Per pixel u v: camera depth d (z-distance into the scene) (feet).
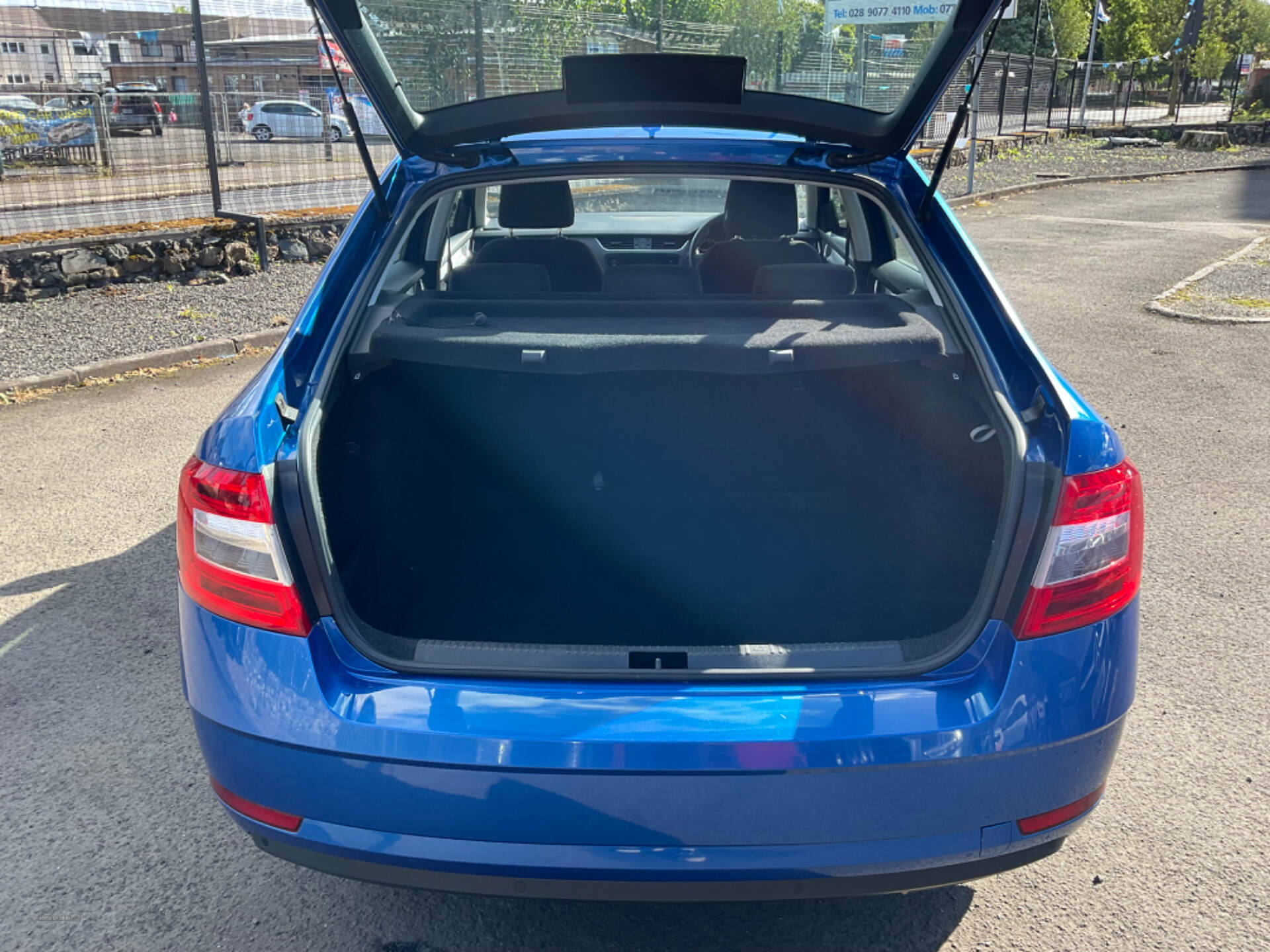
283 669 5.57
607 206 15.81
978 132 79.36
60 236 28.35
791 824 5.36
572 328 7.35
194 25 30.71
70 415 19.12
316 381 6.61
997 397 6.45
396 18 29.53
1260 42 267.80
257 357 23.53
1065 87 101.04
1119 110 137.80
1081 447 5.84
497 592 8.29
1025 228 46.03
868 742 5.34
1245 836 8.13
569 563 8.66
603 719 5.38
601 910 7.36
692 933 7.14
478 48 33.30
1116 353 24.06
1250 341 25.25
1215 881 7.63
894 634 7.48
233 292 29.17
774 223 12.93
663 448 8.58
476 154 8.45
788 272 9.36
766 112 8.04
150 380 21.54
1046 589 5.62
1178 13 206.08
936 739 5.39
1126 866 7.80
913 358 7.10
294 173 36.96
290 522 5.71
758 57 44.45
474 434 8.46
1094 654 5.70
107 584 12.43
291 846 5.74
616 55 7.59
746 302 7.86
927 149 57.21
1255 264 36.06
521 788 5.32
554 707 5.44
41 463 16.61
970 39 6.92
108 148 33.01
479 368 7.00
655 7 41.75
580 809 5.32
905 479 8.25
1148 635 11.35
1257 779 8.86
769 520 8.84
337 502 6.75
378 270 7.75
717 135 8.71
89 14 33.65
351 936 7.11
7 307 26.68
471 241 13.20
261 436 5.86
